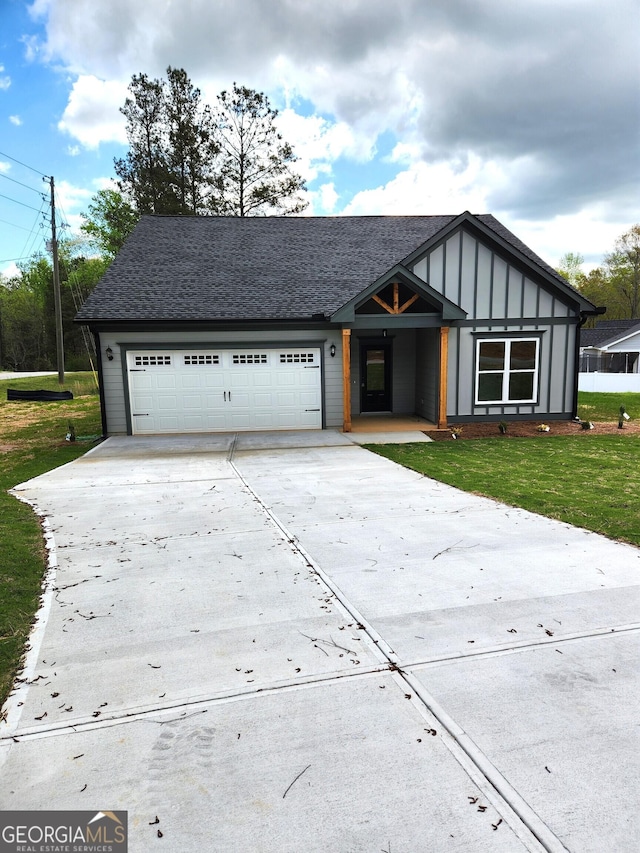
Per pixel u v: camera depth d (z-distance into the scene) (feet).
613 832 6.79
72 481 27.48
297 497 23.61
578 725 8.79
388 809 7.20
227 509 21.88
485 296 43.55
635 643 11.29
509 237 53.01
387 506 21.90
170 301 42.52
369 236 53.42
